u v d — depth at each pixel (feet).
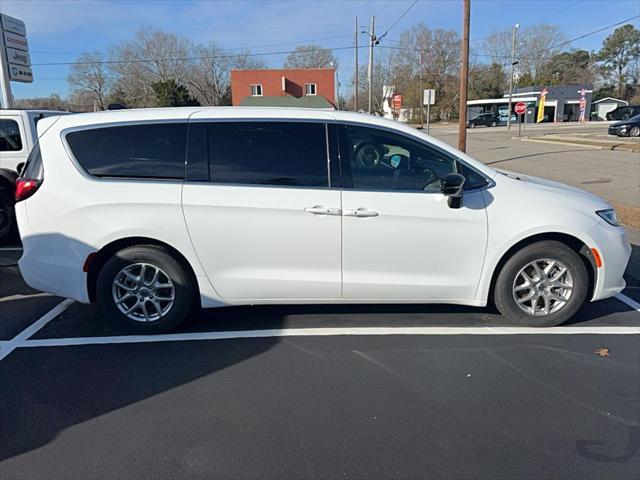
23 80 42.14
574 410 8.75
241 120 11.23
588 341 11.52
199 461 7.43
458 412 8.68
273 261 11.34
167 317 11.80
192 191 11.00
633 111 157.07
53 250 11.28
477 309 13.43
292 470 7.23
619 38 240.12
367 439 7.94
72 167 11.14
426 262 11.48
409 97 212.84
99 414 8.67
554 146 76.43
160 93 148.05
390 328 12.24
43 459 7.47
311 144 11.21
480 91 223.92
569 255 11.64
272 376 9.98
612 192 32.55
